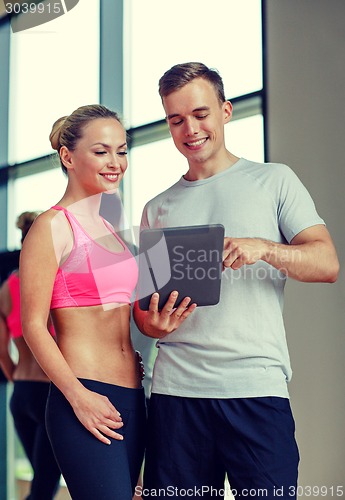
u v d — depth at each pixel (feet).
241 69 9.82
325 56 8.95
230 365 5.73
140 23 11.23
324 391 8.80
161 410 5.92
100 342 5.64
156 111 10.81
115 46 11.54
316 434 8.82
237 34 9.93
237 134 9.72
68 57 12.30
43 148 12.73
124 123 6.18
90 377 5.53
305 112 9.11
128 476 5.43
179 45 10.64
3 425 12.07
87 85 11.94
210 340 5.76
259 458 5.56
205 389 5.74
